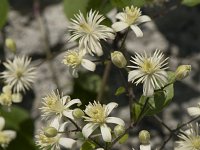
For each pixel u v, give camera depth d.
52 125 0.44
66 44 0.61
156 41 0.61
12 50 0.50
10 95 0.49
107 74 0.55
